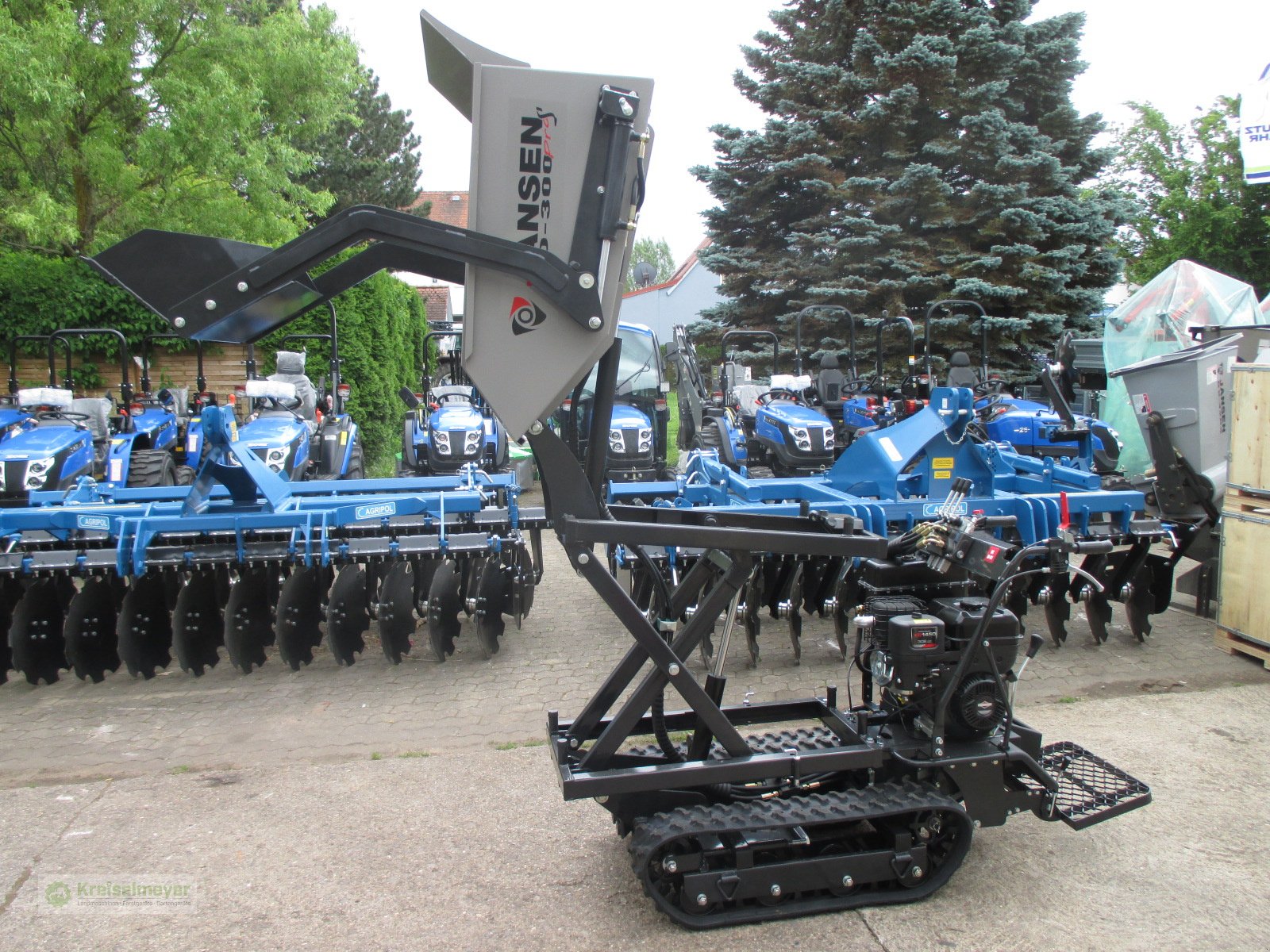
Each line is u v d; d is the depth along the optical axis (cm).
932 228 1518
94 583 534
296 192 1401
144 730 466
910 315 1540
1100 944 288
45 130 1145
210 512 550
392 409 1542
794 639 543
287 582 538
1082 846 346
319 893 319
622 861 338
